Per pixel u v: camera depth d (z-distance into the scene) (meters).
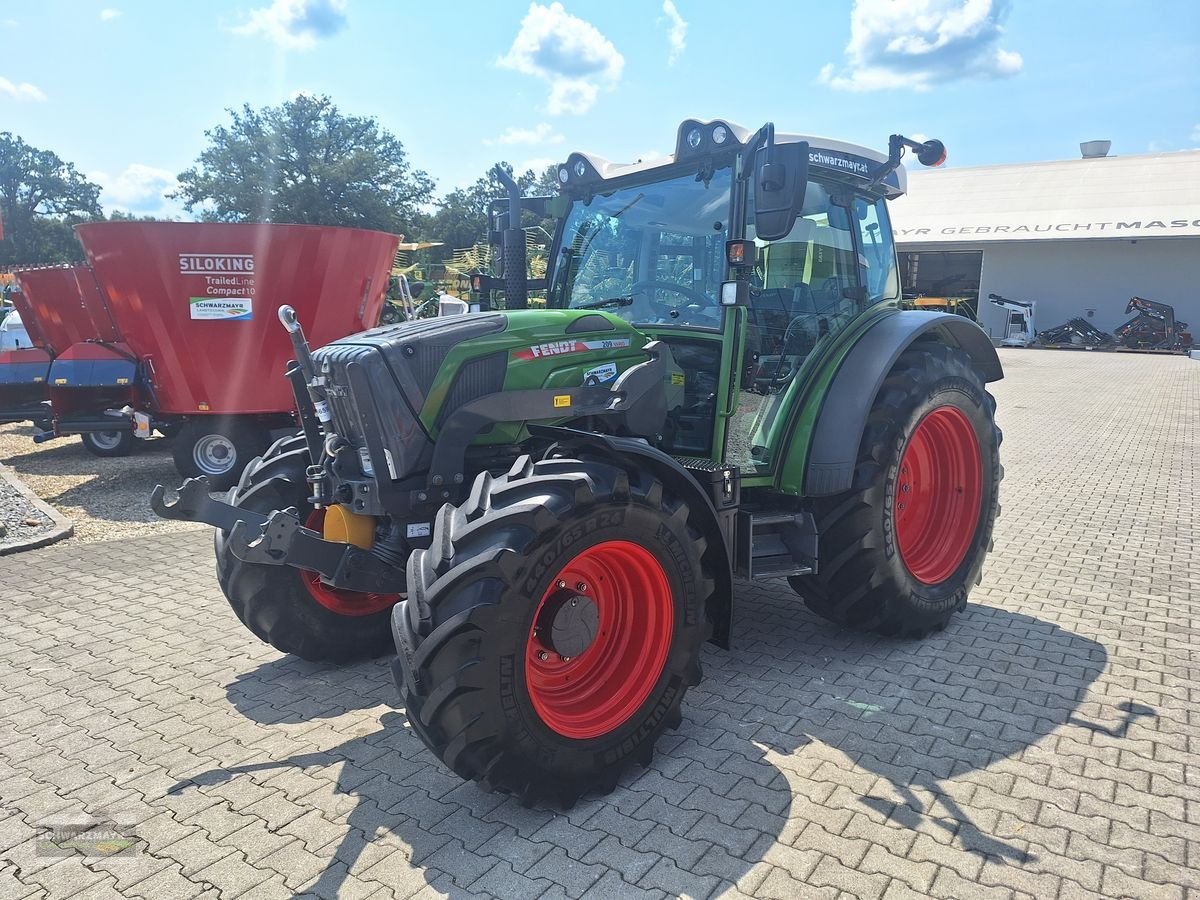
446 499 3.15
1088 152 37.28
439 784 2.94
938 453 4.48
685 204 3.88
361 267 7.72
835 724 3.31
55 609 4.69
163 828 2.69
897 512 4.36
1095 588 4.93
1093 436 10.56
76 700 3.59
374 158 48.84
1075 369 20.70
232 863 2.51
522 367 3.30
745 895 2.33
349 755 3.14
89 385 7.51
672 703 3.01
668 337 3.90
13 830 2.69
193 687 3.72
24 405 8.87
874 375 3.89
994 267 31.38
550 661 3.01
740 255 3.44
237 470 7.76
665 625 2.98
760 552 3.77
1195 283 28.39
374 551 3.26
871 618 3.97
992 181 35.69
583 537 2.71
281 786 2.93
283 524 3.04
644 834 2.62
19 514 6.60
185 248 7.13
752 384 3.84
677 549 2.96
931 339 4.67
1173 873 2.41
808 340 4.08
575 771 2.76
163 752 3.16
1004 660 3.92
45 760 3.11
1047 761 3.02
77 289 9.18
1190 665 3.84
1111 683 3.66
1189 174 32.25
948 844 2.55
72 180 75.62
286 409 7.72
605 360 3.54
